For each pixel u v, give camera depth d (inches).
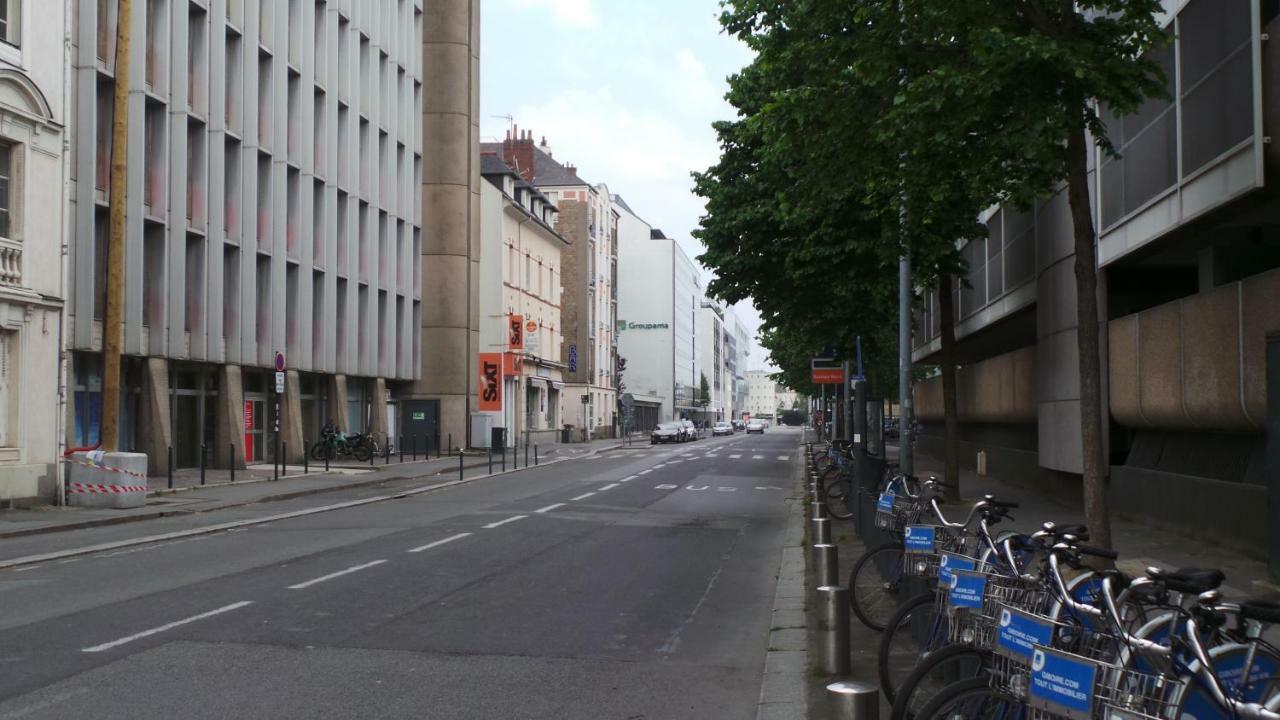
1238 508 475.5
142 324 980.6
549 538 588.4
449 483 1095.0
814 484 672.4
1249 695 136.3
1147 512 595.2
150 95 989.8
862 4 398.6
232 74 1164.5
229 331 1160.8
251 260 1186.0
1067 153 368.2
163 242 1013.2
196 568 465.4
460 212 1801.2
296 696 247.6
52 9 781.3
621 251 4746.6
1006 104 359.3
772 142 445.1
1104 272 662.5
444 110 1802.4
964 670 173.5
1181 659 137.9
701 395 5713.6
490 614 356.8
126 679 262.1
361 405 1589.6
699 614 363.9
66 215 789.2
